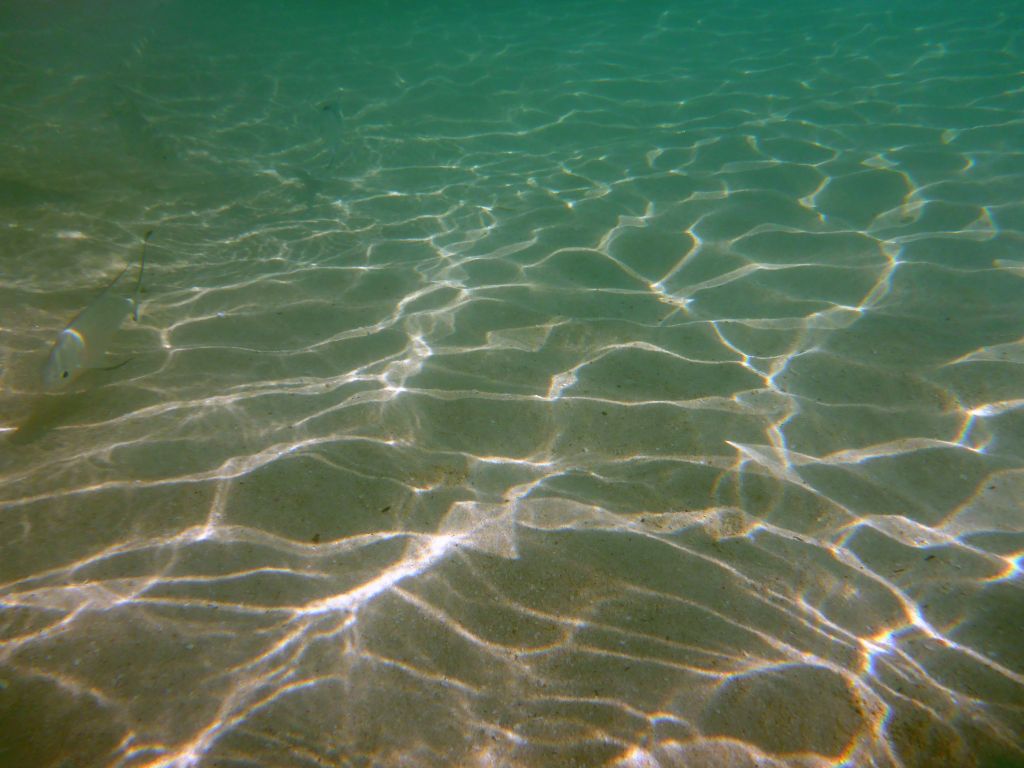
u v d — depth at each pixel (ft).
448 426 10.73
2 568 7.71
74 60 31.89
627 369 12.26
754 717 6.28
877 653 6.95
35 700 6.22
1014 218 16.98
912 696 6.47
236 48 37.50
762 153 23.03
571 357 12.68
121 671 6.56
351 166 23.65
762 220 18.17
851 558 8.18
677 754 5.95
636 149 24.48
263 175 22.44
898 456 9.87
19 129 23.41
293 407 11.05
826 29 39.14
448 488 9.39
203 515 8.66
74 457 9.59
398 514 8.87
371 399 11.32
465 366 12.35
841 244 16.55
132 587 7.54
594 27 43.45
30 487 8.96
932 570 7.96
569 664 6.83
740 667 6.80
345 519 8.75
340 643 6.98
